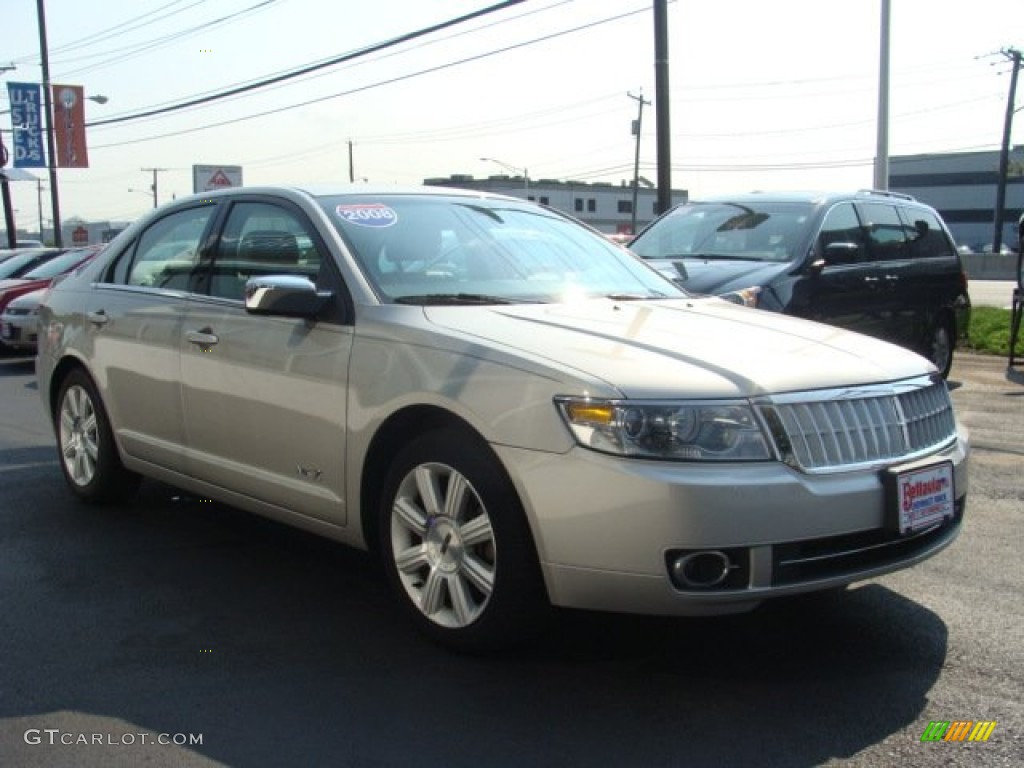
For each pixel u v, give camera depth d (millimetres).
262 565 4949
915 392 3875
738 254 8766
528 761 3131
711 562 3316
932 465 3732
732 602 3320
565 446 3393
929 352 10648
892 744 3227
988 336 14719
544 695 3559
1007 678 3699
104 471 5738
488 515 3619
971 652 3924
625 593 3348
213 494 4984
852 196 9547
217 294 4961
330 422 4188
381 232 4629
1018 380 11180
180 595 4535
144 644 3996
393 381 3928
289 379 4367
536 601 3613
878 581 4699
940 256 10781
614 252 5418
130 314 5402
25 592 4562
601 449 3338
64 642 4016
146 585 4664
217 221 5172
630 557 3301
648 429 3322
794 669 3770
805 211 8969
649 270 5375
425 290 4363
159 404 5184
